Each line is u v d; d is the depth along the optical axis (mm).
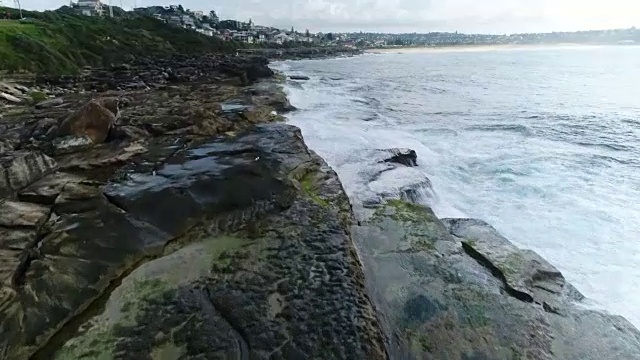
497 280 7098
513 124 21031
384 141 16656
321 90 36188
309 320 5504
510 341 5730
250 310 5641
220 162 10648
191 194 8492
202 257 6941
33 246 6664
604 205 10820
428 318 6102
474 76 56094
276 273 6469
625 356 5648
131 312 5633
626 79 46969
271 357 4926
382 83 45156
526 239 9266
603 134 18750
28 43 36375
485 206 10977
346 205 9367
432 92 36062
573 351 5676
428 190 11516
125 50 55812
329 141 16219
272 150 11961
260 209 8445
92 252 6598
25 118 17609
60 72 36750
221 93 27766
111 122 13266
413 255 7723
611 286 7652
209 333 5242
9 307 5301
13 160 9086
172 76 38625
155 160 11008
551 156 14969
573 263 8344
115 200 8148
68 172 10094
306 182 10352
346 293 6043
